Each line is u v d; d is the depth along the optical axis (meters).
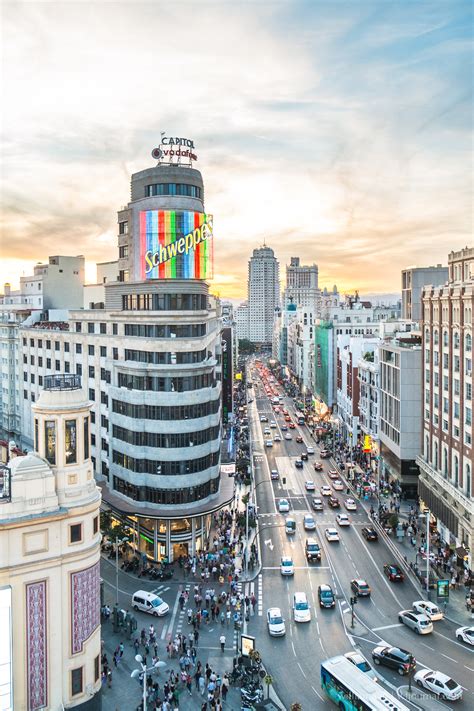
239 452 126.62
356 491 100.12
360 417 126.50
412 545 75.25
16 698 38.56
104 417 83.06
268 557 72.62
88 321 88.25
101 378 83.56
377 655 49.22
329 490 97.81
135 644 51.94
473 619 56.59
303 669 48.53
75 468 42.06
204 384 74.75
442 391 77.25
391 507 89.50
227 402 128.88
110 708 43.78
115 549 75.69
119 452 76.75
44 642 39.59
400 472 94.25
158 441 72.19
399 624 55.94
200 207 78.25
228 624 56.22
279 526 83.62
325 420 165.25
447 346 75.44
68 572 40.81
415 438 93.69
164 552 72.38
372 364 114.38
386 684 46.12
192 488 72.69
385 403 103.81
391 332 114.12
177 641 52.19
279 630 53.69
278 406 198.00
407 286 138.62
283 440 144.62
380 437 107.12
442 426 77.12
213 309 100.31
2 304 146.38
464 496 66.88
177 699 44.09
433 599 60.66
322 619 57.06
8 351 117.50
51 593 39.97
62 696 40.28
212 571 68.00
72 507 40.84
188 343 73.06
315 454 129.75
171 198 76.31
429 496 81.88
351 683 42.44
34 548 39.41
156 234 74.38
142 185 79.38
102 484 82.19
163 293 74.12
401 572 65.75
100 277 107.19
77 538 41.41
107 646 52.53
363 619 56.97
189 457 72.38
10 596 38.34
